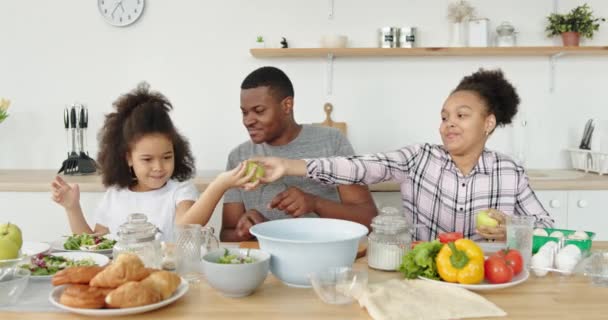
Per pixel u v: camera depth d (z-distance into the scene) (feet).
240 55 9.09
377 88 9.14
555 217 7.85
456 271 3.38
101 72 9.11
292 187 5.30
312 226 3.98
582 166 8.80
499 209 5.25
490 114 5.16
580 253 3.76
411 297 3.10
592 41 9.09
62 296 2.93
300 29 9.05
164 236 5.46
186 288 3.21
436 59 9.09
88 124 9.17
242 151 6.19
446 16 9.00
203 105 9.16
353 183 5.15
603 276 3.51
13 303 3.08
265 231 3.76
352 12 9.04
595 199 7.84
